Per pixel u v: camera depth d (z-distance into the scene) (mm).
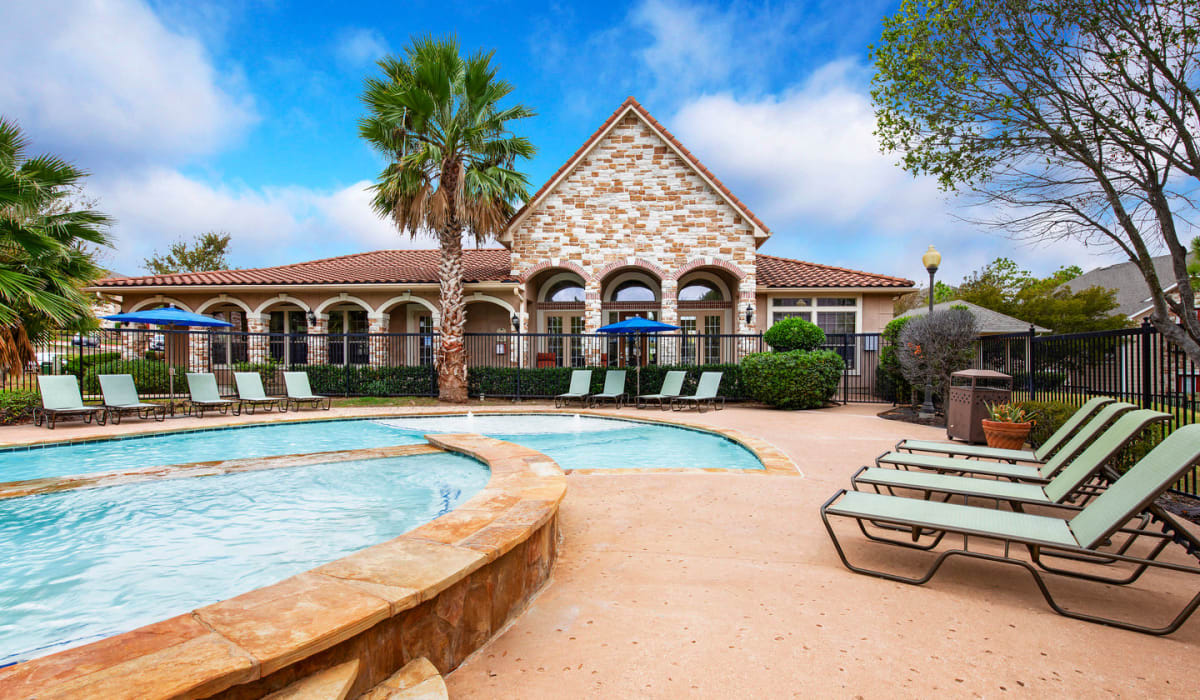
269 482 6488
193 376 13203
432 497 5949
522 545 3021
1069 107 6730
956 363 12078
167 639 1734
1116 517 2807
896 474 4773
